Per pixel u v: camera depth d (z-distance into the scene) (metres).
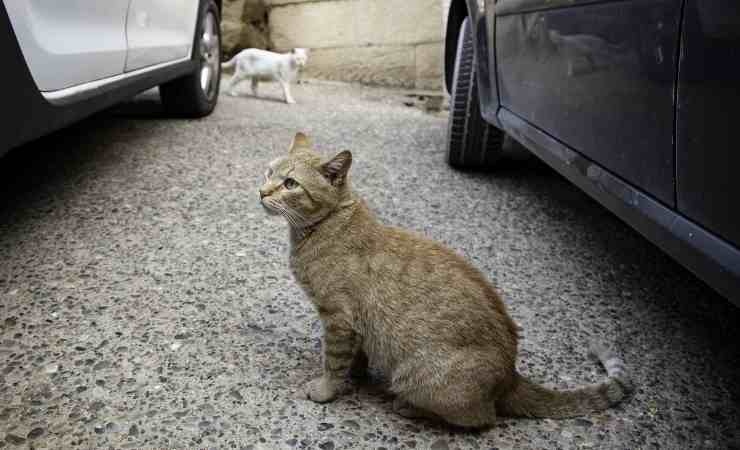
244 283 1.74
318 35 4.93
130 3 2.25
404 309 1.27
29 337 1.51
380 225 1.38
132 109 3.29
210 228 2.00
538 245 2.01
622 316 1.69
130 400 1.34
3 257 1.78
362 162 2.62
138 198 2.16
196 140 2.78
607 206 1.56
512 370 1.29
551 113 1.79
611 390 1.36
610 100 1.48
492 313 1.27
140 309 1.62
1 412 1.28
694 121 1.14
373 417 1.34
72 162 2.43
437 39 4.35
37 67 1.69
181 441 1.23
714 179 1.10
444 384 1.24
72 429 1.24
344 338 1.33
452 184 2.43
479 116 2.42
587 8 1.54
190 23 2.92
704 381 1.49
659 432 1.32
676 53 1.18
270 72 3.80
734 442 1.30
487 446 1.26
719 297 1.77
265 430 1.27
